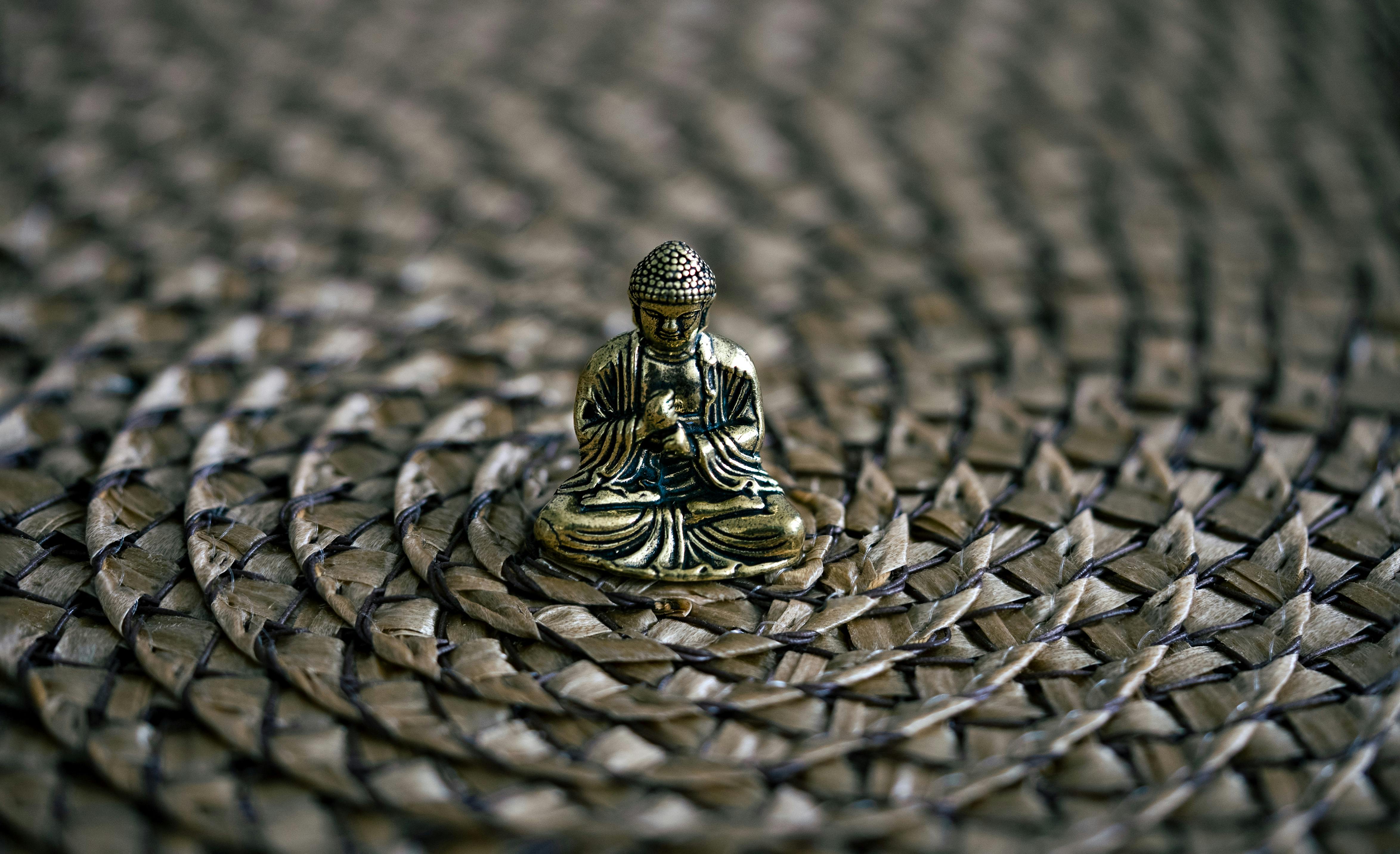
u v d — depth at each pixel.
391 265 0.26
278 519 0.20
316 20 0.33
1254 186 0.28
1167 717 0.18
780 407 0.23
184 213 0.26
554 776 0.18
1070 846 0.17
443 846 0.17
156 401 0.22
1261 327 0.24
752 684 0.19
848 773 0.18
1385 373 0.23
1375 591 0.20
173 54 0.31
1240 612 0.20
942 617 0.19
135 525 0.20
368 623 0.19
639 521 0.20
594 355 0.20
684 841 0.17
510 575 0.20
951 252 0.26
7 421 0.22
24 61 0.30
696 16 0.35
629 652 0.19
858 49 0.33
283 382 0.23
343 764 0.18
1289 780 0.18
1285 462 0.22
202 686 0.18
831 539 0.20
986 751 0.18
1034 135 0.29
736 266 0.26
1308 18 0.34
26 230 0.25
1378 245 0.26
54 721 0.18
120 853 0.17
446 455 0.22
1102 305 0.25
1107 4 0.36
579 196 0.28
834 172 0.28
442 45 0.33
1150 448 0.22
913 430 0.22
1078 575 0.20
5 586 0.19
